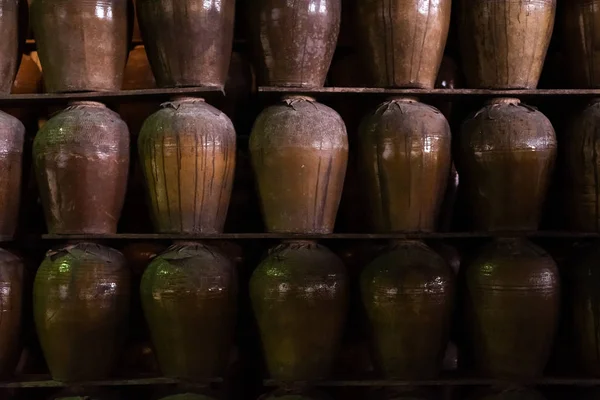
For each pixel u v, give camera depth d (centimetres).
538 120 179
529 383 178
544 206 192
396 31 179
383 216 181
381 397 180
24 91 212
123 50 188
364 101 202
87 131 175
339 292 176
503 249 178
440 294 175
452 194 207
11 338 180
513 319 173
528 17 179
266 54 182
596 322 177
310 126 175
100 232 178
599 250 181
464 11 186
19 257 188
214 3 179
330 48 185
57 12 179
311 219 177
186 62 179
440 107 204
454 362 207
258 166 179
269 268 175
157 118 177
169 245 203
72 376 175
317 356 175
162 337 175
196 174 174
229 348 180
